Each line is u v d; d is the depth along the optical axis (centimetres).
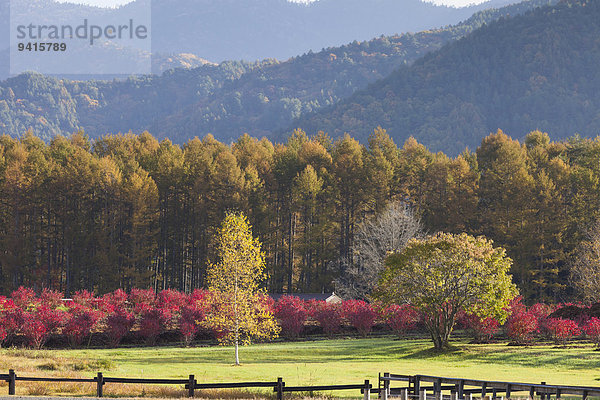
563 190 8956
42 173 8925
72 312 5056
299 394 2623
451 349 4200
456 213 8881
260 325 4231
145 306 5669
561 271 8531
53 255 9025
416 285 4222
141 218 8756
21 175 8631
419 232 7638
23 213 8906
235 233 4200
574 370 3356
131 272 8425
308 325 5803
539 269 8425
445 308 4328
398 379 2188
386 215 7488
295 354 4247
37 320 4678
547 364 3556
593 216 8275
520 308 4844
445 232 8969
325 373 3272
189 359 3981
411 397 2120
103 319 5416
